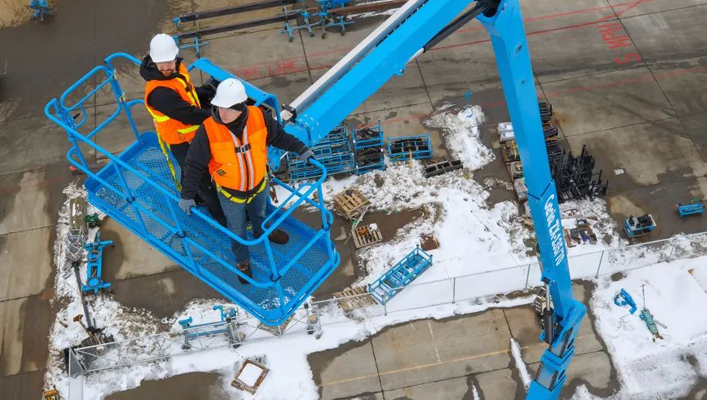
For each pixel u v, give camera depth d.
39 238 20.81
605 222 20.06
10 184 21.97
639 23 24.55
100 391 17.94
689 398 16.97
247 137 8.27
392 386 17.58
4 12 26.23
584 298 18.70
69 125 10.68
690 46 23.81
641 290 18.69
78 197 21.28
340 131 22.06
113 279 19.86
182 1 26.30
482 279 18.98
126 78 24.50
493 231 20.05
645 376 17.30
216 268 10.29
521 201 20.56
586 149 21.59
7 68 24.91
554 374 13.94
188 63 24.75
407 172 21.41
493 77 23.39
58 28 25.95
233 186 8.77
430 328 18.39
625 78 23.14
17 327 19.17
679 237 19.64
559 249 12.74
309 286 9.86
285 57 24.45
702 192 20.47
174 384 17.97
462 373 17.66
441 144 22.00
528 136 11.17
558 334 13.45
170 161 10.30
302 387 17.69
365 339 18.31
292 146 8.84
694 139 21.61
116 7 26.31
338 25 24.92
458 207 20.58
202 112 9.04
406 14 10.44
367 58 10.26
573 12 25.03
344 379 17.77
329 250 9.95
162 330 18.88
